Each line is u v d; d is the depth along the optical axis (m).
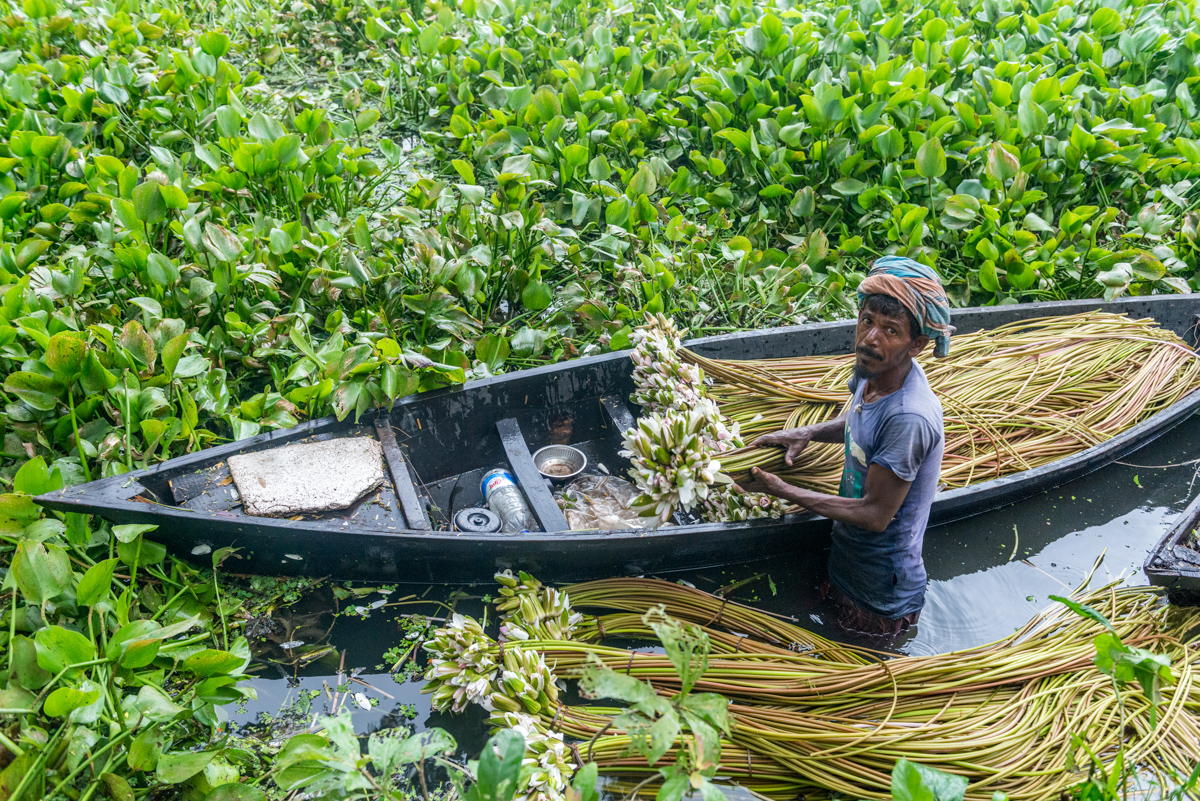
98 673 2.12
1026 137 4.57
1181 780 2.17
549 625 2.58
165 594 2.70
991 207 4.18
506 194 4.05
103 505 2.49
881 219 4.59
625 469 3.42
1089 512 3.25
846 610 2.79
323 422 3.05
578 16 6.66
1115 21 5.66
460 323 3.64
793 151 4.74
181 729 2.35
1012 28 6.13
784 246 4.76
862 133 4.61
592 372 3.46
